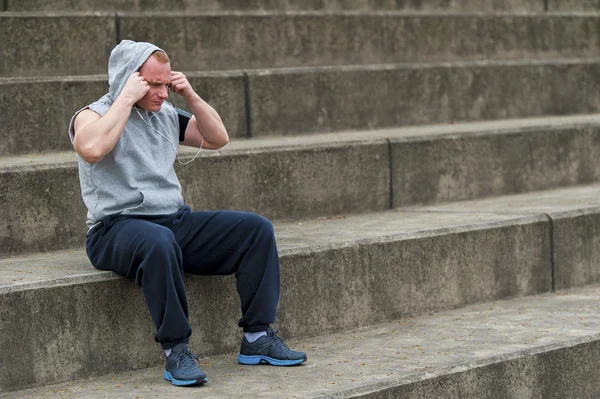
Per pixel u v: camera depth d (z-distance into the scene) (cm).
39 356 776
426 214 1172
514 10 1731
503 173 1331
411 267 1008
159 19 1286
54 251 967
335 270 949
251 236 812
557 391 882
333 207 1176
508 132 1337
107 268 813
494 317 999
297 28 1405
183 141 876
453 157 1279
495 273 1080
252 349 828
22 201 947
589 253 1162
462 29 1577
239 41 1355
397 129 1380
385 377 775
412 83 1421
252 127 1272
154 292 765
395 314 996
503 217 1116
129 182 803
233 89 1255
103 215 804
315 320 936
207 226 817
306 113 1317
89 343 800
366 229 1057
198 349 862
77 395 749
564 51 1702
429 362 822
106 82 1139
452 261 1041
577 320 980
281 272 909
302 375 789
